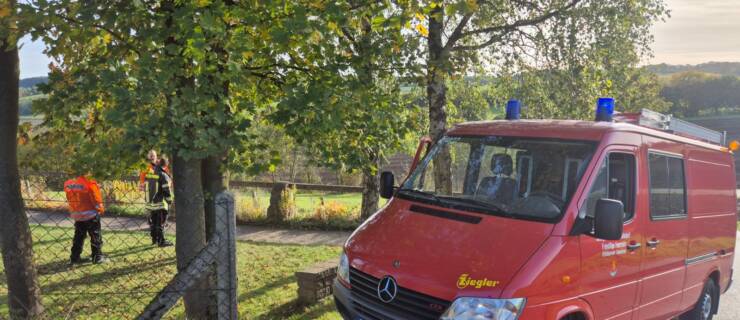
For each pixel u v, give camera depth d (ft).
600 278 14.55
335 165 20.70
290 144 22.62
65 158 20.90
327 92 17.65
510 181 15.55
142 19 16.72
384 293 13.35
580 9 35.94
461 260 12.91
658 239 17.57
